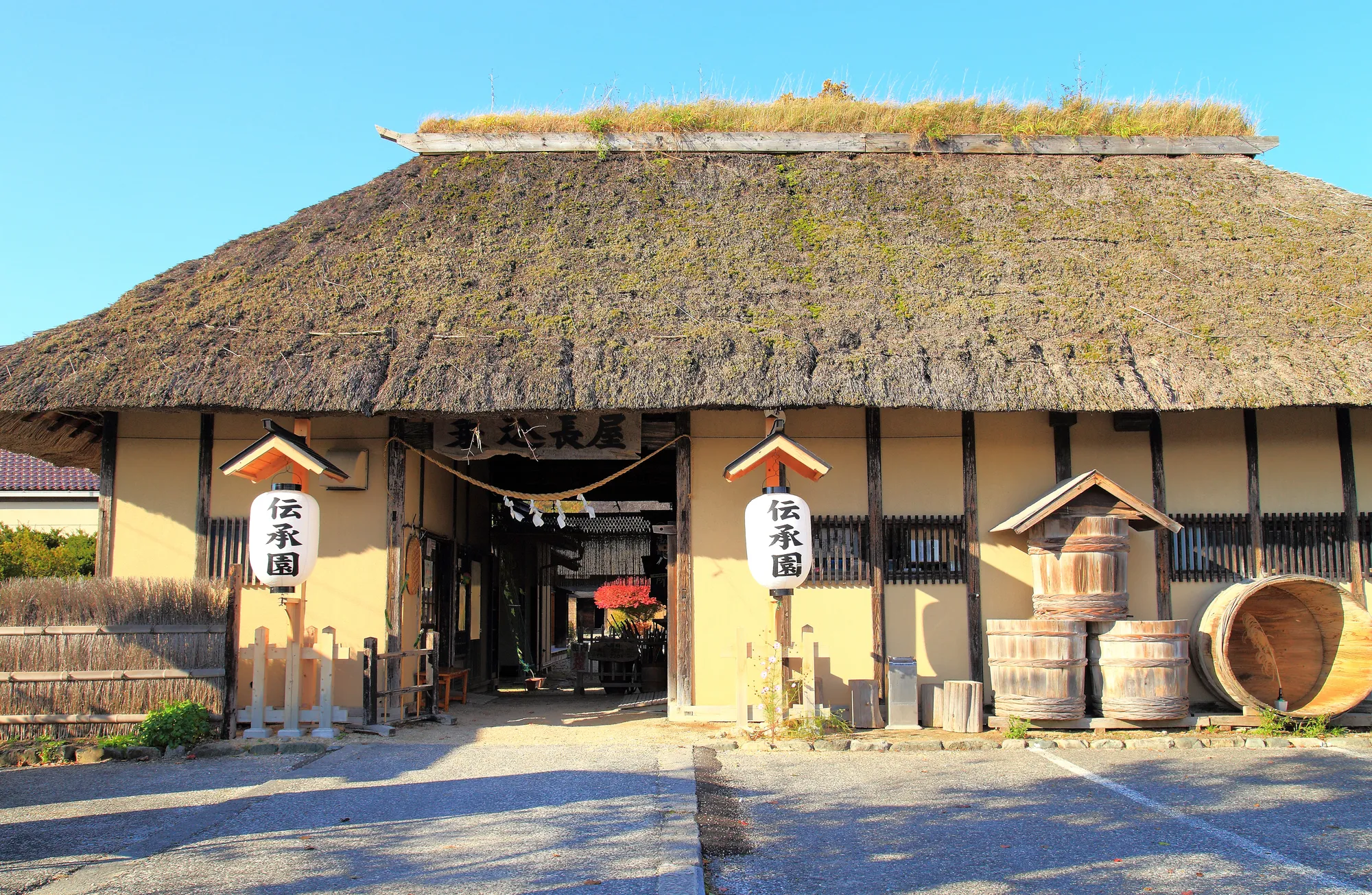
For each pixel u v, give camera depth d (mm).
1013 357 7684
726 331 7730
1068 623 7316
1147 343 7887
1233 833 4789
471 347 7629
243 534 8102
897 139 10305
